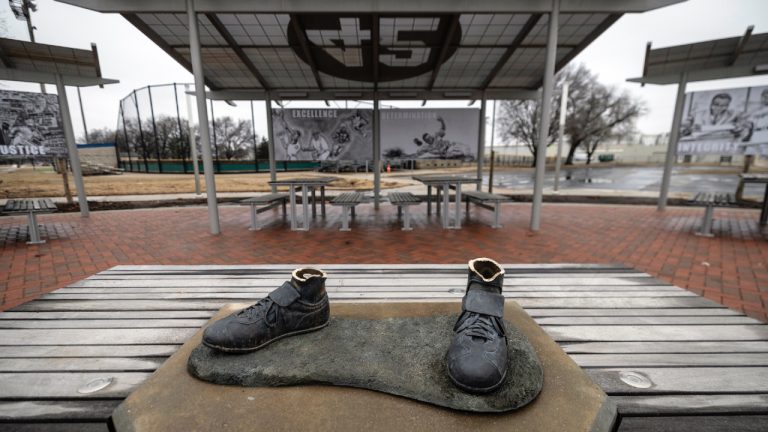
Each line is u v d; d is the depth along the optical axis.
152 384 1.18
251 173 24.25
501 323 1.30
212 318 1.78
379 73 7.62
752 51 6.64
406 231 6.12
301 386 1.17
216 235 5.82
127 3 4.82
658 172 25.48
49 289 3.53
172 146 24.56
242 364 1.26
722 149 7.23
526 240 5.39
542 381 1.18
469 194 7.36
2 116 6.40
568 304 2.04
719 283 3.57
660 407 1.13
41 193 12.32
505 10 4.93
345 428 0.99
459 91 8.62
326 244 5.22
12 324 1.77
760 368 1.36
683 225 6.43
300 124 8.45
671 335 1.64
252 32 5.87
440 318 1.67
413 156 8.62
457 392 1.11
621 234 5.74
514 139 31.81
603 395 1.12
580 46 6.32
